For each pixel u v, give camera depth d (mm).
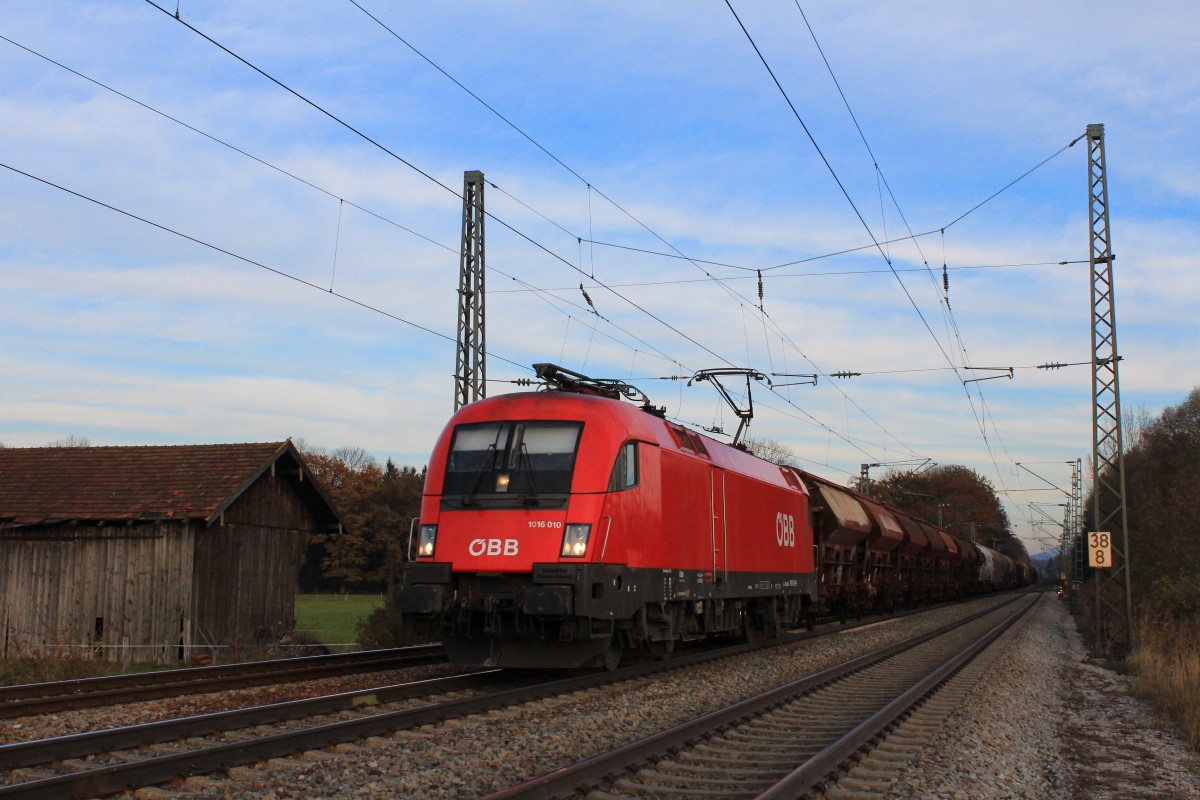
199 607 19797
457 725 10141
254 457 21656
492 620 13117
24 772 7676
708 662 17594
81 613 20016
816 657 20000
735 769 8609
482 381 22688
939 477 107125
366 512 65375
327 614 38719
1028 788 8875
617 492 13648
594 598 12992
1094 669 20875
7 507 20625
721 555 18141
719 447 19234
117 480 21344
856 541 33250
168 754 8023
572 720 10734
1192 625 22672
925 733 10656
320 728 8906
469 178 23188
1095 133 24141
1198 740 11547
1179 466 53562
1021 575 96688
